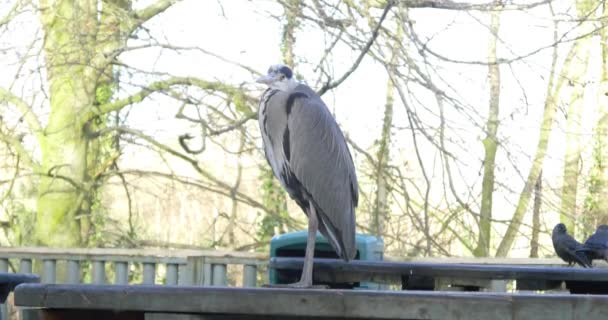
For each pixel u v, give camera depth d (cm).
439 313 306
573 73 1739
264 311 317
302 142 566
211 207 1769
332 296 313
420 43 1232
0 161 1686
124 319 335
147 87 1491
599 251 876
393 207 1641
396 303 309
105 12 1510
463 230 1466
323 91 1296
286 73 596
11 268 1280
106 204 1816
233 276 1412
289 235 793
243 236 1720
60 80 1606
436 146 1254
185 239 1778
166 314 328
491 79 1439
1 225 1728
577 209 1598
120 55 1538
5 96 1565
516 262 943
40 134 1680
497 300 302
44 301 325
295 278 616
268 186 1584
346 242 566
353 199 583
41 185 1683
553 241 896
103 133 1630
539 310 301
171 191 1747
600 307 298
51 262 1019
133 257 990
